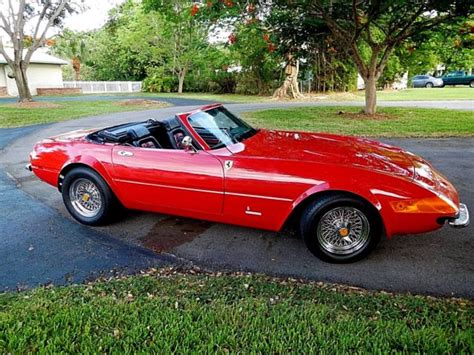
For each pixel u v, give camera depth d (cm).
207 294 262
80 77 3856
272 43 1150
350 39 1140
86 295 260
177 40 2936
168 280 284
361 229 303
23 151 779
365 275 293
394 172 301
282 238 361
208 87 3153
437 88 3134
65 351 198
